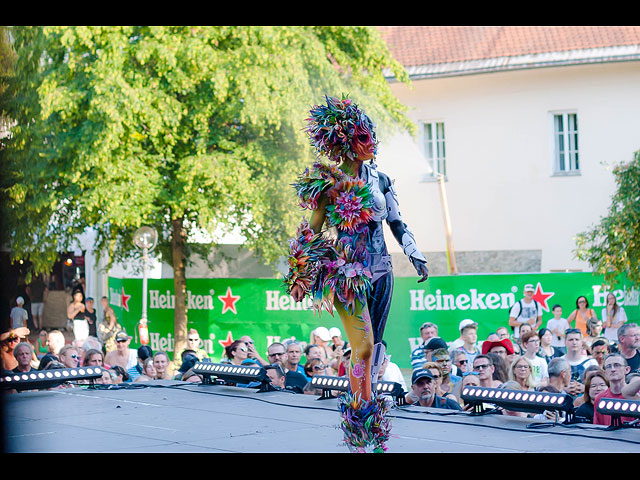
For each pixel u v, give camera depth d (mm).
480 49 25438
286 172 16797
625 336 9383
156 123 16078
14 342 8758
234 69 16109
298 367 9281
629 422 4980
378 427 4211
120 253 18766
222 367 6840
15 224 17422
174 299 17438
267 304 16422
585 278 14945
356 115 4238
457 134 25891
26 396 6426
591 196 24281
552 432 4812
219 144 16906
